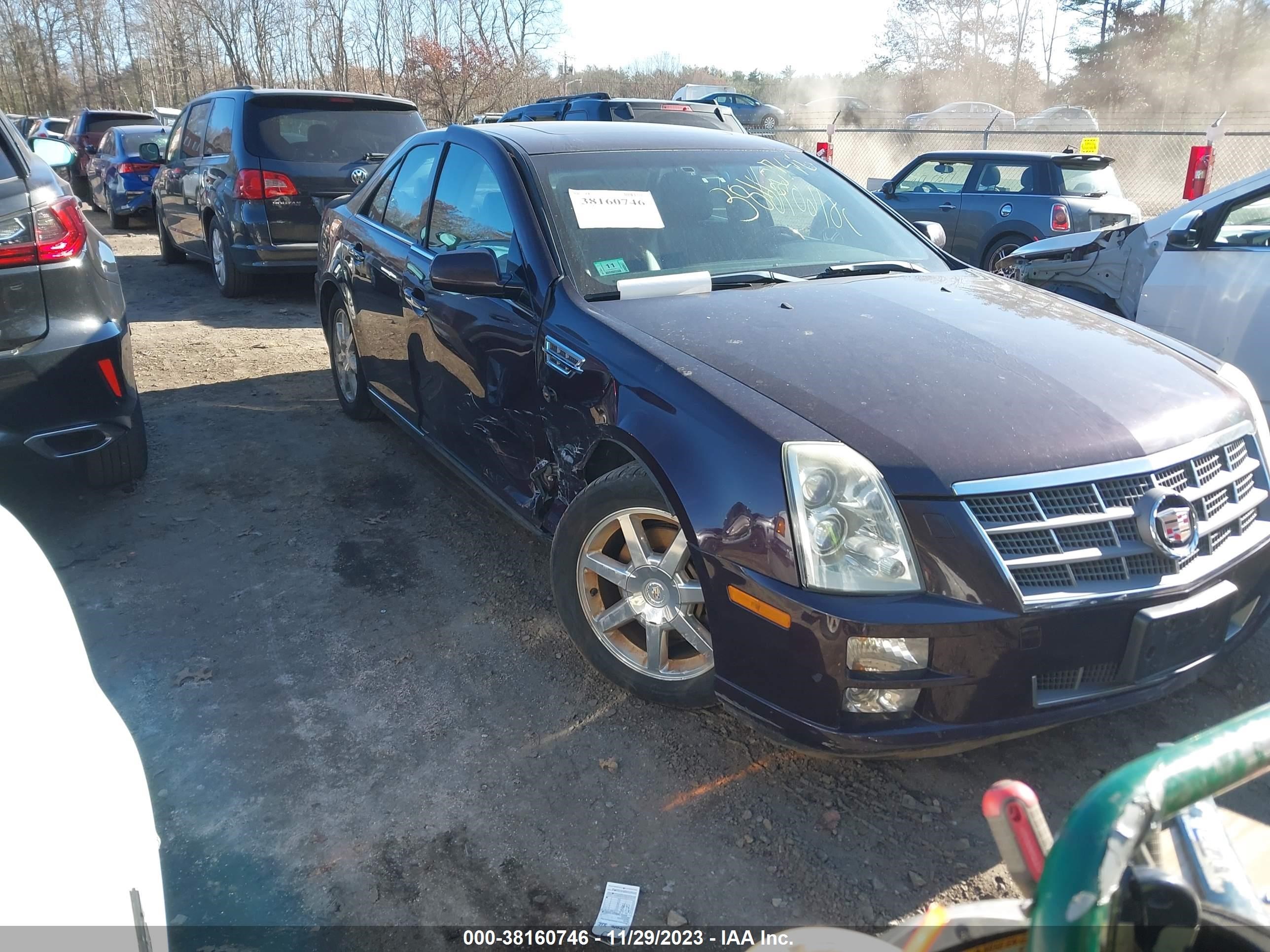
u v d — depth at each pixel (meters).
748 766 2.72
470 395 3.75
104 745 1.56
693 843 2.44
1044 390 2.59
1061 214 9.98
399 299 4.36
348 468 4.91
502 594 3.68
